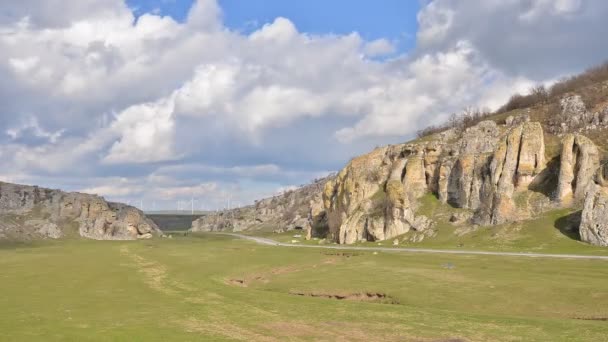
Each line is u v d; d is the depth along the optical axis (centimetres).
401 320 4206
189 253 11212
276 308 4744
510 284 5569
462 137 15175
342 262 8644
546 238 10362
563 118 14562
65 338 3544
